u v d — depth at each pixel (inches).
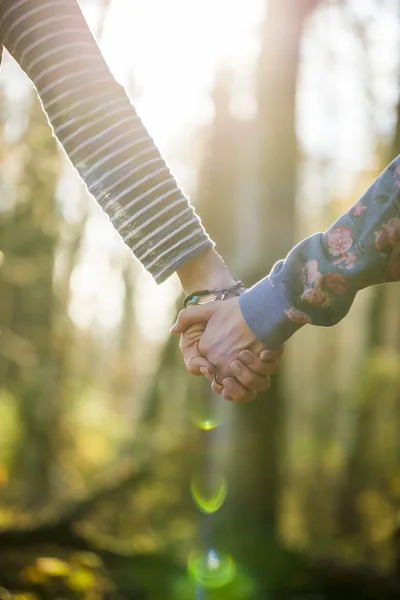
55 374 388.5
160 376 369.4
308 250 59.9
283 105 249.1
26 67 60.2
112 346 532.4
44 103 60.4
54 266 364.2
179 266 61.2
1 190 315.9
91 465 417.7
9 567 131.2
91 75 59.4
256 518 237.8
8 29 59.5
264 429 244.1
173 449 331.3
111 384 562.3
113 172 59.9
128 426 483.2
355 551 313.7
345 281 58.7
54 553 144.5
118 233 61.9
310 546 317.1
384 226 57.1
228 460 243.8
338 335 668.7
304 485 429.7
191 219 61.7
